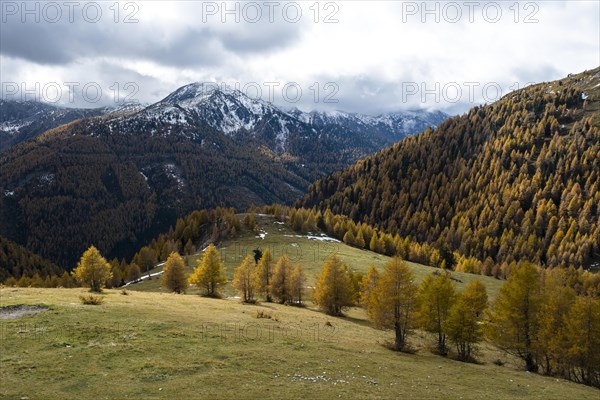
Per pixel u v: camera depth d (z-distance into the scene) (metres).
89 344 27.66
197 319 37.25
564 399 28.03
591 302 38.16
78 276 59.56
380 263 106.06
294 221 137.88
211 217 154.38
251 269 65.06
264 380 24.33
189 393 21.66
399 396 24.12
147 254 118.12
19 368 23.16
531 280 40.62
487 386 29.09
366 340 41.66
